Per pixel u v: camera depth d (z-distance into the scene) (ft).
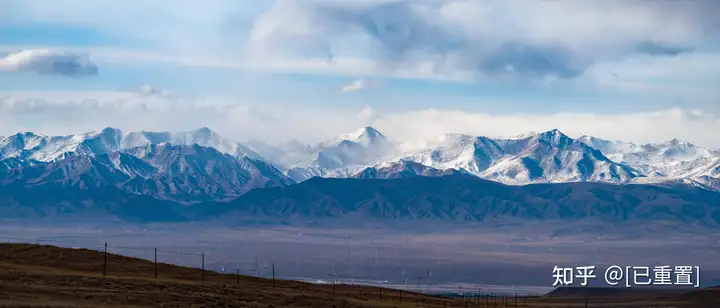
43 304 628.69
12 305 605.73
